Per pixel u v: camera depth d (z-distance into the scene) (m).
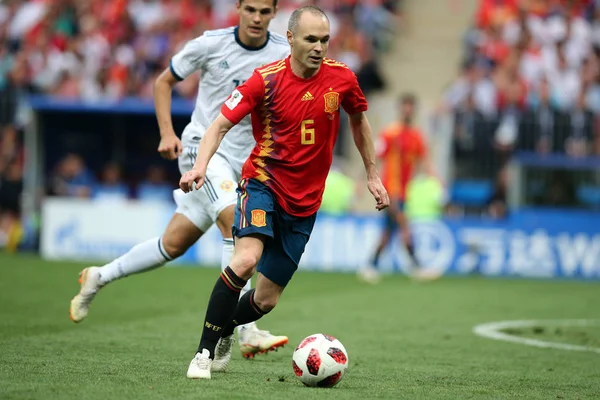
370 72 73.25
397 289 48.22
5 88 70.38
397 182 52.44
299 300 41.78
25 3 78.62
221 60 24.02
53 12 77.75
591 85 75.88
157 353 24.05
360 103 20.55
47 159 68.62
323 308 38.62
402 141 52.19
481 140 66.94
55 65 72.69
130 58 73.81
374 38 81.38
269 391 18.17
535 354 27.02
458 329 32.97
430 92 81.00
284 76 19.75
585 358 26.41
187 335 28.41
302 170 20.05
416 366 23.72
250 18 23.48
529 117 67.94
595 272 59.31
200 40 24.03
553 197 62.19
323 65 19.97
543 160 62.00
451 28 87.44
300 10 19.42
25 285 42.44
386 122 73.12
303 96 19.70
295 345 27.34
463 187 66.12
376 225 59.31
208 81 24.23
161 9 78.19
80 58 73.94
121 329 29.47
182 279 48.66
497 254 59.53
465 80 75.00
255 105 19.78
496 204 62.22
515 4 80.81
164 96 24.38
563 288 51.66
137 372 20.22
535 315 38.44
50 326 29.48
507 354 26.88
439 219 59.53
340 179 63.03
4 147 67.69
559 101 74.06
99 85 71.25
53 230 59.97
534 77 75.56
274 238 20.36
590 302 44.41
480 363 24.78
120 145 69.31
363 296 44.22
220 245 59.84
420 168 60.50
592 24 82.31
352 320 34.72
